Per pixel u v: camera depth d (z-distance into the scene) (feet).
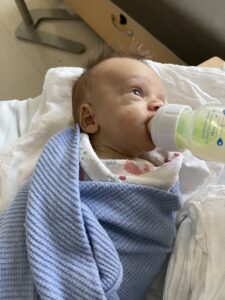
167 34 4.28
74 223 2.15
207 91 3.22
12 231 2.23
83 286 2.04
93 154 2.46
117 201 2.32
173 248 2.49
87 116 2.71
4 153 2.85
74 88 2.91
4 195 2.65
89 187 2.31
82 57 6.07
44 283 2.02
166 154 2.69
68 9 6.68
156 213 2.38
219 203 2.47
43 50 6.18
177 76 3.18
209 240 2.35
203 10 4.00
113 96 2.60
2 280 2.14
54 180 2.29
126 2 4.67
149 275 2.39
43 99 3.32
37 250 2.10
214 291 2.20
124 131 2.54
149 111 2.54
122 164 2.51
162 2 4.16
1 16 6.68
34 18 6.50
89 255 2.11
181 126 2.34
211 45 3.87
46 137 2.96
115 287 2.08
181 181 2.80
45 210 2.21
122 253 2.30
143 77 2.65
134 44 4.85
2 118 3.26
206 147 2.26
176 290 2.35
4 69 5.95
